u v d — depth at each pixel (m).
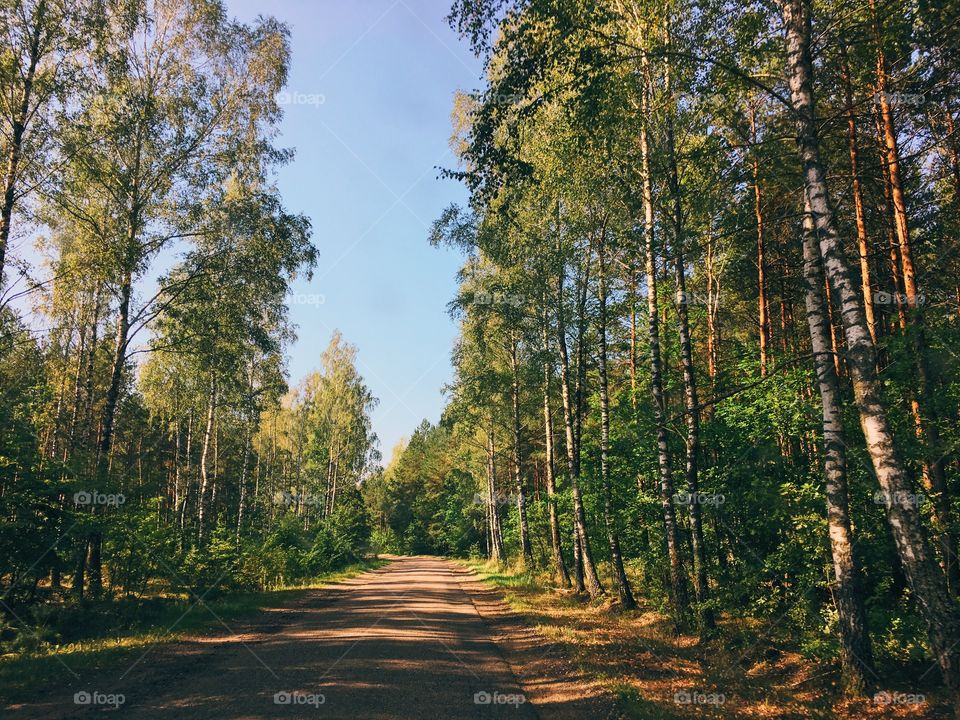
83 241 18.84
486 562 46.28
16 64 14.11
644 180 13.02
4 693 7.00
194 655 9.44
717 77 10.20
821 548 9.96
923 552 5.90
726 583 12.42
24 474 11.69
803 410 11.36
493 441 39.28
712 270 17.98
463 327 24.77
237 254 19.05
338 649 10.02
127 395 35.44
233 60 18.92
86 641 10.48
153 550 15.12
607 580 21.97
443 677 8.26
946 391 9.54
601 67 8.40
